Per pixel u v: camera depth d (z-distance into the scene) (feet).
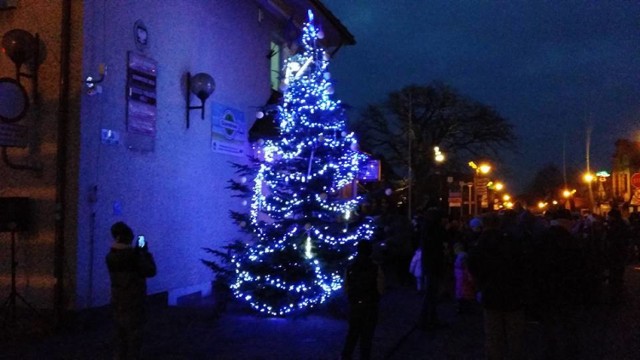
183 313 38.19
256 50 54.49
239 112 51.21
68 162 33.06
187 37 43.70
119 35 36.22
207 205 46.19
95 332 32.37
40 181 33.35
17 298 33.32
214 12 47.44
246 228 39.42
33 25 33.58
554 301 26.73
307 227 37.63
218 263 46.39
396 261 56.34
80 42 33.17
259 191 40.47
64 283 32.89
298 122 39.17
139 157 38.06
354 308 26.35
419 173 152.25
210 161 46.70
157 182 39.91
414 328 37.01
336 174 39.52
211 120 46.80
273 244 38.04
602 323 39.93
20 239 33.47
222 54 48.67
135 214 37.63
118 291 24.23
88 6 33.60
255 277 37.73
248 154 52.31
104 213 34.76
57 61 33.32
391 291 52.70
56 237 32.81
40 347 29.14
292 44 59.31
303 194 38.75
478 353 31.42
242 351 29.19
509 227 33.86
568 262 26.50
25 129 32.04
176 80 42.34
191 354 28.50
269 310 37.60
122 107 36.50
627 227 48.29
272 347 30.09
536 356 30.45
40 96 33.45
